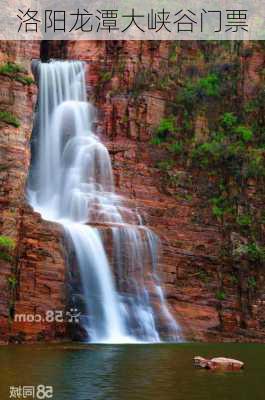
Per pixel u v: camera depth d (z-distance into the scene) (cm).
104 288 3794
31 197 4244
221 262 4375
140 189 4453
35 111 4428
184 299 4178
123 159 4512
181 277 4241
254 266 4409
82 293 3675
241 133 4716
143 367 2380
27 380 2056
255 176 4603
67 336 3478
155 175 4503
